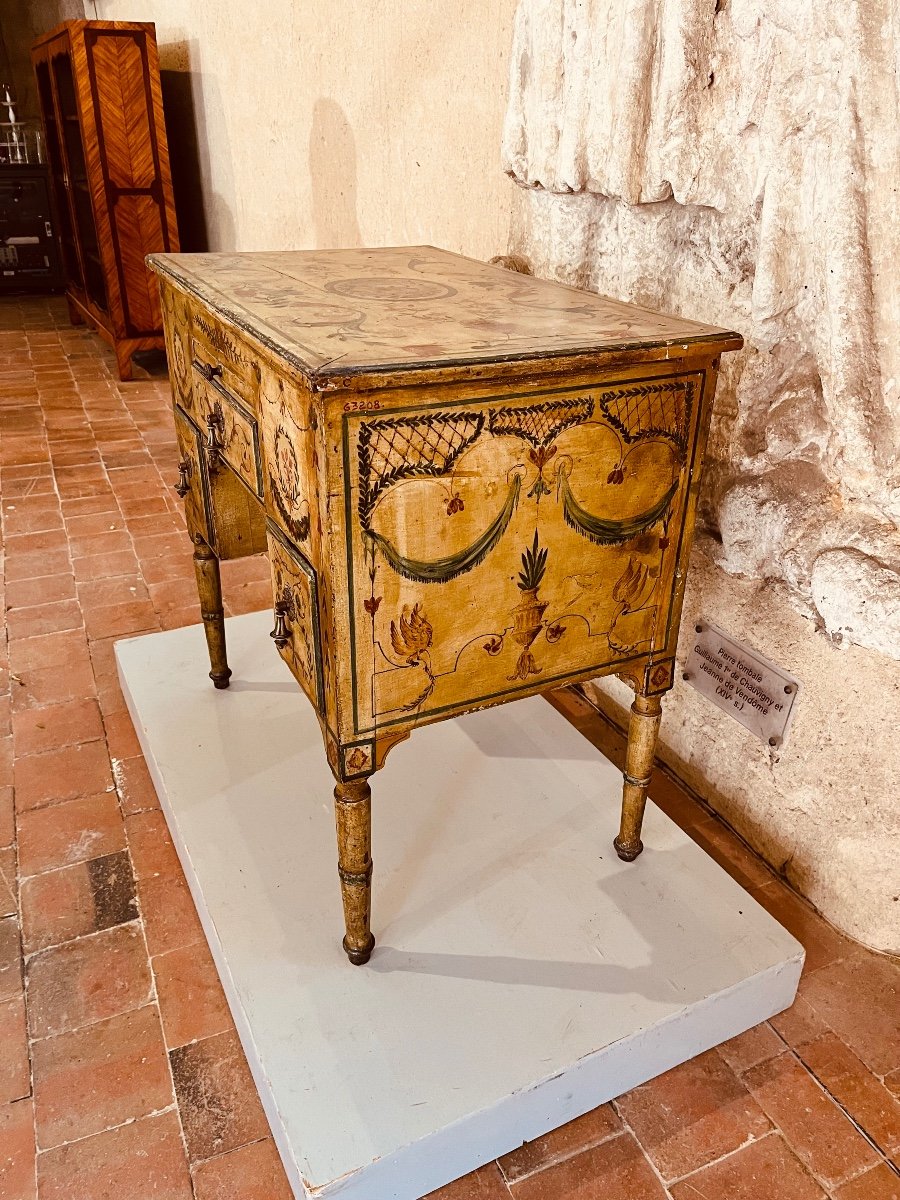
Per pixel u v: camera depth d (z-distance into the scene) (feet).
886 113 3.96
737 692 5.69
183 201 17.93
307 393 3.37
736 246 5.02
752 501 5.18
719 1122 4.28
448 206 8.28
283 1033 4.20
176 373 5.88
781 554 5.05
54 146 17.44
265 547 6.21
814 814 5.31
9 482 11.50
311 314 4.24
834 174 4.15
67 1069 4.42
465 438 3.62
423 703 4.12
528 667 4.35
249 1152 4.09
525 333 3.99
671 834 5.56
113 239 15.10
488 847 5.41
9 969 4.95
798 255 4.63
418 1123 3.81
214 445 5.00
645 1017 4.32
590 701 7.32
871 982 5.01
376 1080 4.00
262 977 4.50
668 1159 4.12
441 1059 4.10
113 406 14.64
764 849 5.74
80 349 18.06
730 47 4.66
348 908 4.41
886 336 4.29
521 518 3.93
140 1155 4.07
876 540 4.55
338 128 10.29
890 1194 4.00
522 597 4.13
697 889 5.13
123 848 5.80
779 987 4.71
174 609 8.62
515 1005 4.38
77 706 7.20
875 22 3.86
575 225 5.98
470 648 4.11
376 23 8.75
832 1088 4.44
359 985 4.46
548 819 5.67
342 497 3.46
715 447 5.54
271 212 13.41
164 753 6.13
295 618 4.25
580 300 4.91
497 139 7.25
